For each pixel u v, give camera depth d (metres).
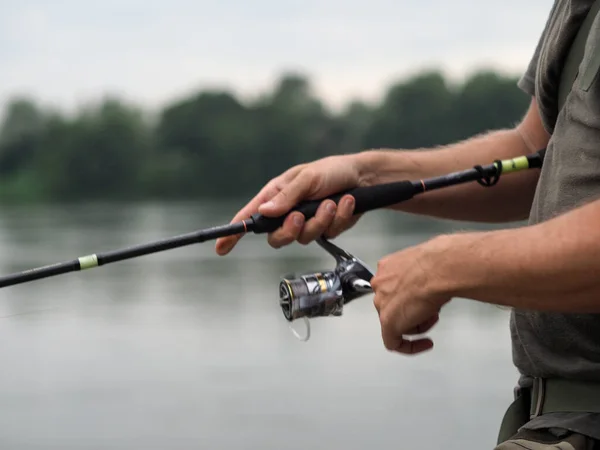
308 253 20.39
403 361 9.08
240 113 53.47
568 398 1.81
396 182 2.30
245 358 9.50
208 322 11.79
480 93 40.56
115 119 55.59
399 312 1.74
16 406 7.80
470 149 2.46
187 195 54.06
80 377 8.91
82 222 35.59
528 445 1.80
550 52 1.88
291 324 2.48
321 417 7.10
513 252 1.58
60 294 14.81
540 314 1.82
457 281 1.64
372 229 24.20
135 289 15.23
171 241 2.23
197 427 6.96
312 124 52.03
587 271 1.51
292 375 8.62
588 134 1.73
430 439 6.44
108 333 11.25
